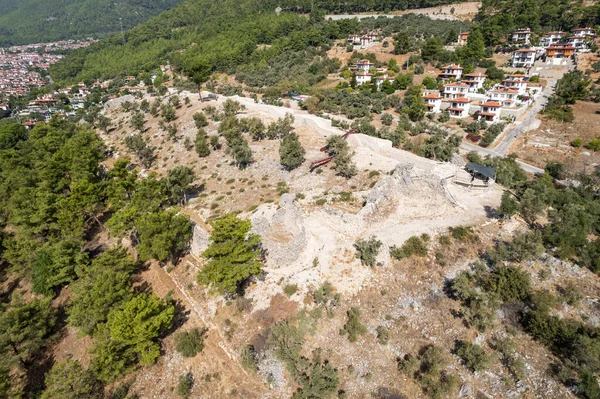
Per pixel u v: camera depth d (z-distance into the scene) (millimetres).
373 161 75625
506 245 53594
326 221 61031
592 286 47906
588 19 163500
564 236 53156
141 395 44188
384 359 43719
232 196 73938
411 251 53500
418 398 39906
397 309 48188
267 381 43281
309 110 117938
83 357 50906
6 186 80938
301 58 188375
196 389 44031
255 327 48719
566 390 37750
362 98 127188
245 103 125750
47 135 105938
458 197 65438
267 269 55219
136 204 64375
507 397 38469
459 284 46688
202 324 51219
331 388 40812
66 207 67062
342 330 46344
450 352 42938
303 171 77500
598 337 40281
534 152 93375
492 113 110250
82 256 60531
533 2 182625
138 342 44000
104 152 110500
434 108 123062
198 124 106562
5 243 66250
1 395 43250
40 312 51688
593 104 109812
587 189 72062
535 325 42594
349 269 52531
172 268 60594
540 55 155000
